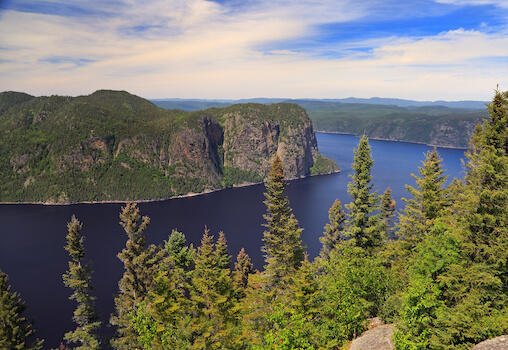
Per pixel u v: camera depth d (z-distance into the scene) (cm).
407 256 4178
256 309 4112
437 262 3073
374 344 3142
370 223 4844
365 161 4856
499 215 3000
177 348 3325
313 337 3084
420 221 4262
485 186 3158
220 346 3516
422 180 4319
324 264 4356
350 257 4041
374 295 3822
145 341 3294
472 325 2655
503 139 3138
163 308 3703
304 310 3522
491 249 2909
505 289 2977
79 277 5684
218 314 3678
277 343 2981
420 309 2859
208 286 3859
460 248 3144
